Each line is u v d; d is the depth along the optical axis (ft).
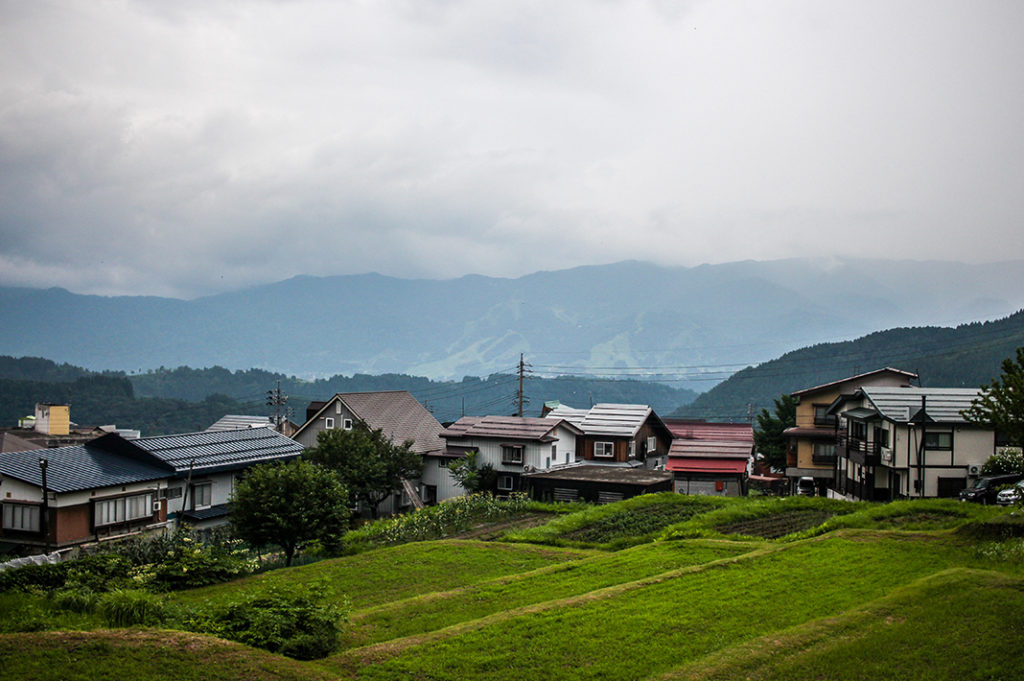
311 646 50.08
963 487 120.78
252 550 112.27
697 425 244.63
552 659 49.16
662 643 50.93
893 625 49.62
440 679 46.78
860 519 91.09
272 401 250.78
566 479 152.97
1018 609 49.96
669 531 97.71
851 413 144.25
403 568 85.35
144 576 78.59
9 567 75.82
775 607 56.70
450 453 171.32
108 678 42.52
